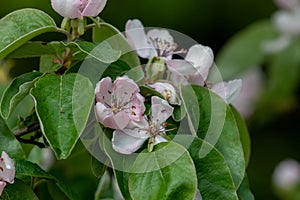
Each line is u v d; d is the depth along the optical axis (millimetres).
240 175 864
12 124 948
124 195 816
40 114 808
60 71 872
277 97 1713
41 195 940
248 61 1658
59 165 1078
